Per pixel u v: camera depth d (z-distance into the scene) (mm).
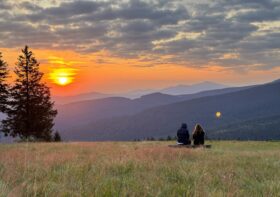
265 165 13148
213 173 10125
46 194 6281
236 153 19359
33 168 10219
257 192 7457
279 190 7430
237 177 9945
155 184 7930
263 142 42688
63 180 8180
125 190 6766
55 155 14242
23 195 6188
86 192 6656
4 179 7910
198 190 7031
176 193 6961
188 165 11656
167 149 17750
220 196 6672
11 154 14602
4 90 57438
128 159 12523
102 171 9609
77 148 20781
